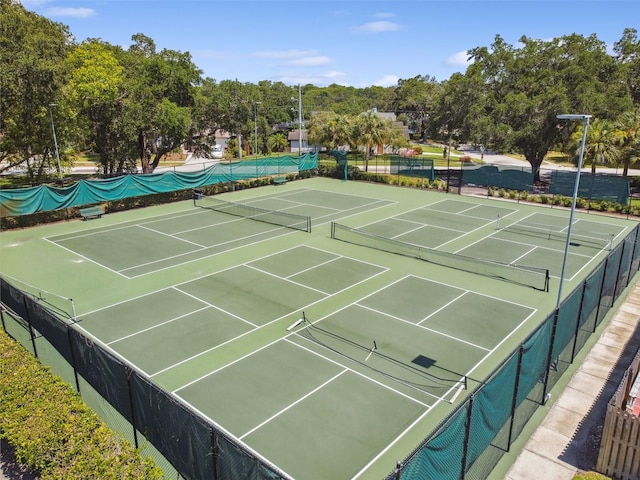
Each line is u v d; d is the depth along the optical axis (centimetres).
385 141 4966
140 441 1016
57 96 3309
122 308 1816
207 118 4772
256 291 1972
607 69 4784
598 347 1556
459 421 839
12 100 3234
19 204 2820
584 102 4134
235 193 3984
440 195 3941
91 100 3575
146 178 3431
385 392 1305
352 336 1605
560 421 1202
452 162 6631
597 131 3703
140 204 3503
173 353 1498
